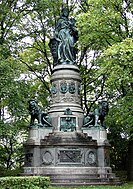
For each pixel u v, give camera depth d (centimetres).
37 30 3600
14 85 2495
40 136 2545
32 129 2564
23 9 3222
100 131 2570
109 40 2800
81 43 2839
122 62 2264
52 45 2912
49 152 2488
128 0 2722
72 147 2488
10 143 3741
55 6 3397
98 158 2514
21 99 2542
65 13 2948
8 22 3081
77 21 2714
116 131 3488
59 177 2366
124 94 2925
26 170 2475
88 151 2509
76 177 2362
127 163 3341
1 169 3319
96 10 2653
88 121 2661
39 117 2617
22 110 2567
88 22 2666
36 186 1576
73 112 2684
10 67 2511
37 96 3725
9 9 3000
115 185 2306
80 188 2048
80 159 2478
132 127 2683
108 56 2319
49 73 3825
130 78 2322
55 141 2505
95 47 3231
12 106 2552
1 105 2873
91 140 2547
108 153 2594
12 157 4053
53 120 2661
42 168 2456
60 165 2455
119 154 3578
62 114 2658
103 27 2683
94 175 2438
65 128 2609
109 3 2672
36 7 3219
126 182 2683
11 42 3108
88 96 3919
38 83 3850
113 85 2697
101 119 2666
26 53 3800
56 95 2775
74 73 2809
